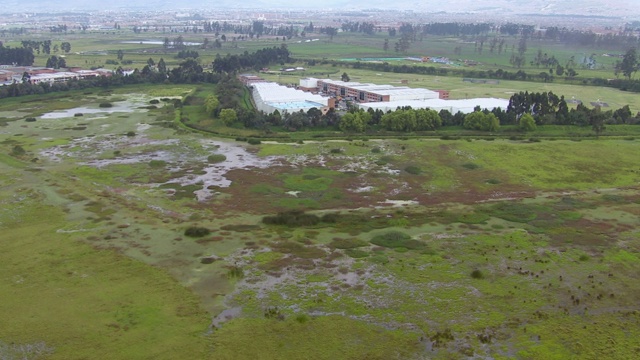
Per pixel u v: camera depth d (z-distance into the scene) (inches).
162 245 2871.6
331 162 4483.3
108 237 2955.2
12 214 3270.2
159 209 3395.7
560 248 2881.4
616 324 2199.8
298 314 2249.0
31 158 4466.0
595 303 2354.8
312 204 3533.5
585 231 3097.9
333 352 2009.1
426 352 2017.7
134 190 3750.0
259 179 4033.0
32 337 2069.4
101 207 3398.1
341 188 3858.3
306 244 2908.5
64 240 2913.4
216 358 1964.8
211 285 2475.4
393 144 4997.5
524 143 5088.6
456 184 3949.3
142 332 2111.2
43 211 3319.4
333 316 2239.2
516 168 4323.3
